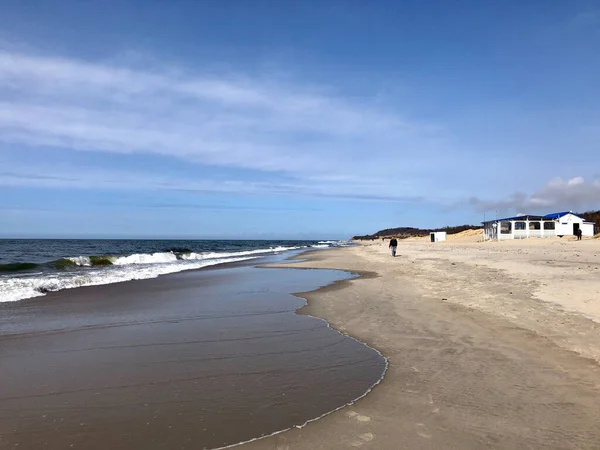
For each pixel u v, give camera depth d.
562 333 7.58
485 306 10.27
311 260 33.38
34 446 3.99
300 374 6.03
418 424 4.40
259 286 16.02
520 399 4.99
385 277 18.14
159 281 17.66
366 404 4.95
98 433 4.25
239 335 8.30
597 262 19.95
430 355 6.82
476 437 4.09
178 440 4.11
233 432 4.27
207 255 44.34
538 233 54.31
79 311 10.68
